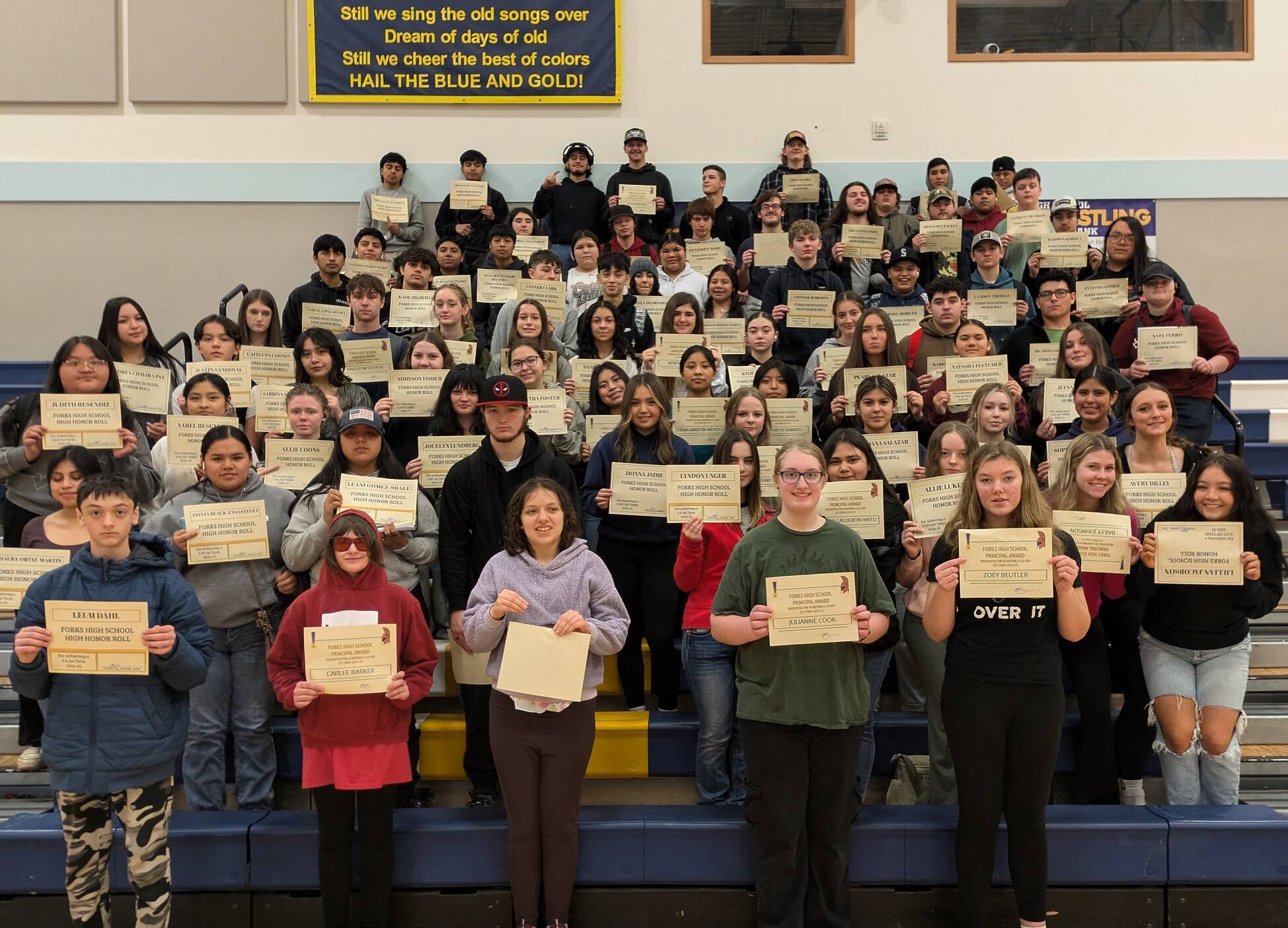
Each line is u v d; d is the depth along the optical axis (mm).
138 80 8914
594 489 4895
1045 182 9188
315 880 3855
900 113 9203
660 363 6090
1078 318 6625
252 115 9031
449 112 9125
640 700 4758
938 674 4164
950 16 9164
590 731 3715
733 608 3619
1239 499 3951
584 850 3902
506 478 4297
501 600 3580
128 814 3402
